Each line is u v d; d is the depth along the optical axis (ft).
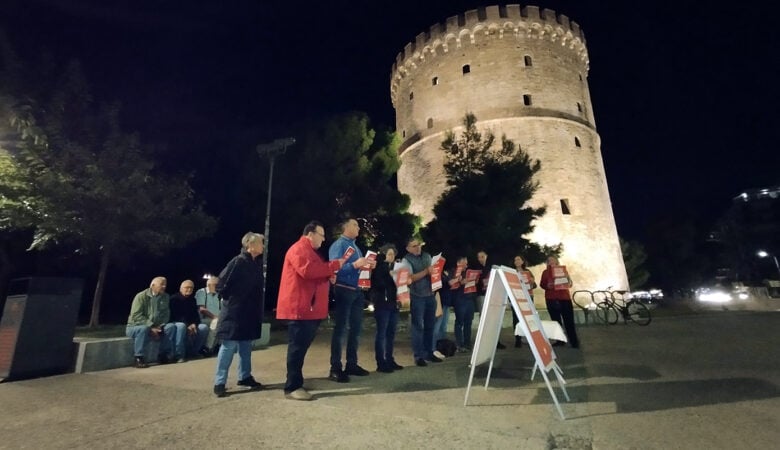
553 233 91.04
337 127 69.26
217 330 17.54
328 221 67.51
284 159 68.90
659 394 15.51
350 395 16.51
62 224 37.47
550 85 103.40
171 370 23.39
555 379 18.61
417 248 25.02
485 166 57.41
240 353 18.70
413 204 108.88
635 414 13.26
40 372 21.57
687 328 37.09
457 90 105.50
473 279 29.22
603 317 47.39
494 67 103.71
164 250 48.65
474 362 15.06
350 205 70.18
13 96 35.24
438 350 26.94
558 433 11.68
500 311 17.84
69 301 23.39
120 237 42.55
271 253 68.13
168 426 13.21
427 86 112.57
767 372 18.54
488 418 13.15
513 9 106.73
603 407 14.07
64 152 38.37
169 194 45.50
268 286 78.48
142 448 11.50
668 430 11.85
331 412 14.14
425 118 110.73
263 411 14.55
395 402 15.23
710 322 41.57
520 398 15.51
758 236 177.99
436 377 19.66
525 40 105.50
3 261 55.16
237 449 11.27
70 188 36.94
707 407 13.79
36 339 21.66
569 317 28.45
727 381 17.11
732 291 113.80
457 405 14.71
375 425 12.69
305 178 66.39
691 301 101.19
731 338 29.40
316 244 18.19
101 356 23.75
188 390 17.98
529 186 57.67
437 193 101.24
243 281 17.95
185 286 29.78
